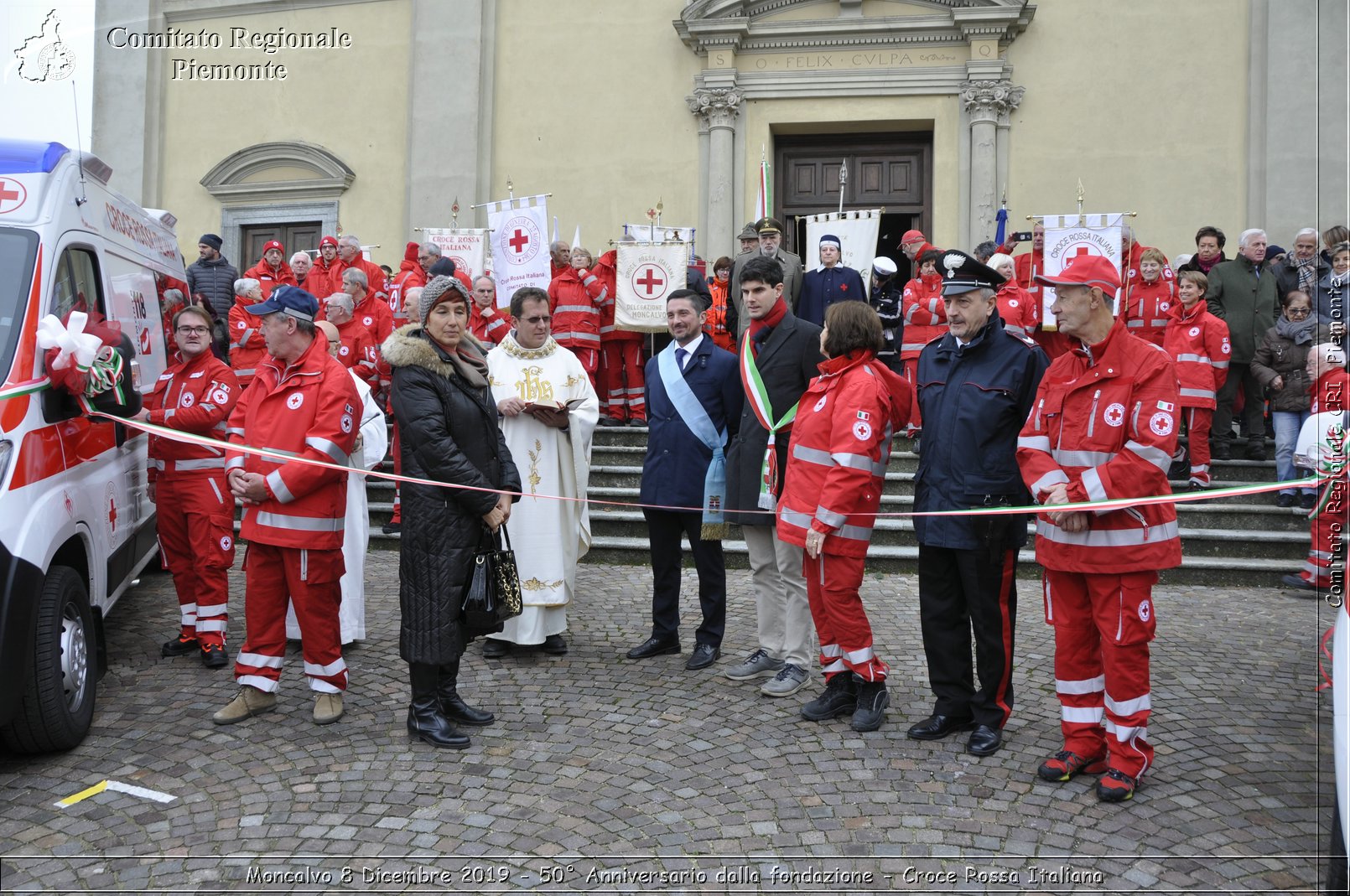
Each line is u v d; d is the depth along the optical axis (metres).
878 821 3.77
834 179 13.61
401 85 14.16
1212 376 8.35
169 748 4.43
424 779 4.12
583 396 5.89
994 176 12.64
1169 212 12.33
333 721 4.75
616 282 10.05
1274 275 9.20
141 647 5.93
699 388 5.61
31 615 4.02
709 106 13.13
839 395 4.67
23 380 4.24
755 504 5.26
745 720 4.81
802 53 13.16
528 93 13.75
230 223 14.66
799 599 5.18
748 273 5.16
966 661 4.59
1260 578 7.52
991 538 4.32
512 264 10.24
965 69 12.73
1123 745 3.93
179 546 5.69
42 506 4.22
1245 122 12.19
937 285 9.07
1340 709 3.13
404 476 4.48
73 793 3.99
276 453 4.62
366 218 14.23
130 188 14.79
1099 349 3.91
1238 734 4.61
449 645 4.45
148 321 6.16
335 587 4.73
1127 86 12.43
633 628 6.42
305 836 3.64
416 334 4.53
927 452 4.52
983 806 3.89
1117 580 3.90
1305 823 3.75
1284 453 8.20
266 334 4.73
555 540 5.76
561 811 3.84
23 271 4.46
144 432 6.02
